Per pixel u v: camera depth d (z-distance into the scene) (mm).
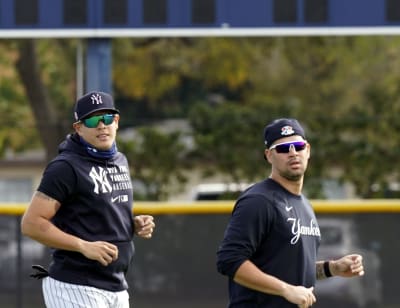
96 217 20578
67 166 20297
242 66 76750
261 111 64250
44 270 21031
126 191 21062
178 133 59750
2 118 75625
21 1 38625
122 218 20875
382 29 38969
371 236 35031
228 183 61312
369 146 60531
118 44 74875
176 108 85750
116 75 76688
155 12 38688
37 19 38625
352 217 35062
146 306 34844
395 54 79000
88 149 20578
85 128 20516
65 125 62344
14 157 88375
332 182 61875
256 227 18938
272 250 19156
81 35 38656
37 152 89625
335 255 35062
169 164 59375
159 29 38688
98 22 38625
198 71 80000
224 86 86312
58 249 20438
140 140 60750
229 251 18859
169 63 77562
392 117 61219
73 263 20484
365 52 78375
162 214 35031
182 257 34969
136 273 34969
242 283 18859
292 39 76312
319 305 34844
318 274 20672
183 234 34969
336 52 77438
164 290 34906
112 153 20859
